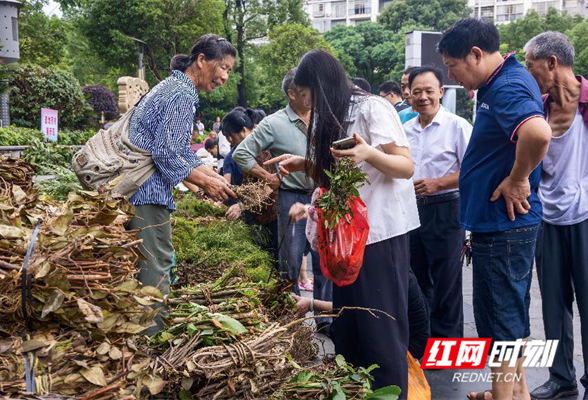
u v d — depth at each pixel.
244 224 4.61
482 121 2.97
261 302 2.93
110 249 1.85
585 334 3.49
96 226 1.85
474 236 3.07
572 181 3.43
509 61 2.92
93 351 1.74
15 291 1.66
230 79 38.50
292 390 2.16
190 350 2.11
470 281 6.71
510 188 2.84
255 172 4.18
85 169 2.77
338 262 2.55
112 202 2.01
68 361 1.67
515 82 2.80
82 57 35.19
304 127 4.20
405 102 5.88
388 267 2.71
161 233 2.84
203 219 4.82
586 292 3.44
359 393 2.31
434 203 4.07
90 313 1.65
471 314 5.33
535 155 2.71
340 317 2.79
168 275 2.88
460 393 3.60
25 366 1.58
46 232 1.79
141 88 5.80
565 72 3.37
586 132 3.40
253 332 2.27
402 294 2.76
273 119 4.21
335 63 2.67
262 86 47.41
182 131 2.85
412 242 4.23
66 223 1.80
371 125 2.62
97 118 13.56
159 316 2.54
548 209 3.50
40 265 1.66
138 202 2.77
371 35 57.56
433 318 4.17
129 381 1.77
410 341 3.42
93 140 2.85
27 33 22.20
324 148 2.70
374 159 2.54
